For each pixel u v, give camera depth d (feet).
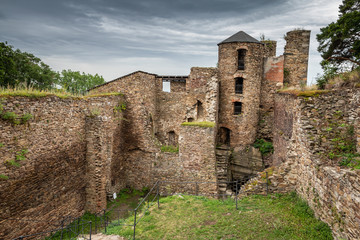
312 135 30.94
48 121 34.04
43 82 97.04
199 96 63.21
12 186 28.63
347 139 30.07
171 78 64.95
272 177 35.68
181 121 64.75
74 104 39.50
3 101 27.37
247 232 26.30
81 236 32.19
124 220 37.01
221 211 32.48
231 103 66.44
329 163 27.48
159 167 53.83
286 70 69.77
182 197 38.68
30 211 31.53
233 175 65.98
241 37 65.36
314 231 24.68
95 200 43.01
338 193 22.74
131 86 54.80
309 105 32.32
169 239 27.02
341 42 58.70
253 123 66.95
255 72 65.00
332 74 41.32
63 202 37.68
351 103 30.81
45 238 33.81
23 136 30.01
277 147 53.98
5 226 27.91
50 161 34.63
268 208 31.48
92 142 42.42
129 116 55.57
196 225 29.40
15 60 87.40
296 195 33.78
